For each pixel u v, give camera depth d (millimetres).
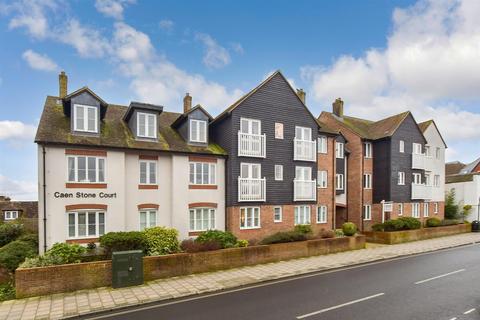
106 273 10227
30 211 31844
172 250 12961
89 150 13797
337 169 24797
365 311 7977
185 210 16000
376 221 25453
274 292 9711
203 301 8938
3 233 15578
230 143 17219
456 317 7574
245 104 17672
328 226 22266
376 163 25906
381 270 12656
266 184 18203
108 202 14062
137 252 10430
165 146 15758
